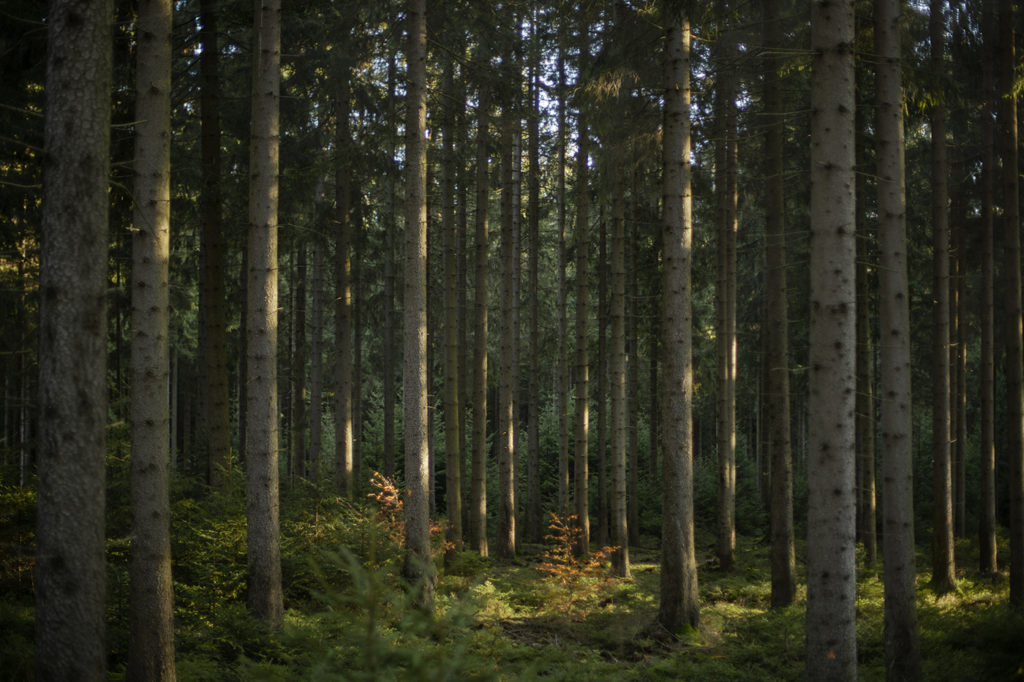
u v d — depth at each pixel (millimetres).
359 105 17625
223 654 8336
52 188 5656
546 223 33500
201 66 13477
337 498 13836
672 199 11797
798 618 11680
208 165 13367
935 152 14609
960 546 20812
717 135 15734
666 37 11984
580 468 19656
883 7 9625
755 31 13430
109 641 7844
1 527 9117
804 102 15773
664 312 11930
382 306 26453
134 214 7152
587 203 18953
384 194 23578
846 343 7465
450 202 17859
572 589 14367
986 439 16641
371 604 3840
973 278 21547
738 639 11352
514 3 15078
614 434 17531
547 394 39062
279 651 8172
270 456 9703
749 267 27984
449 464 17328
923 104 12789
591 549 22609
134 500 6945
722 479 18500
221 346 13766
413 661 3852
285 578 11734
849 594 7375
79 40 5684
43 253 5680
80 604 5633
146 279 7090
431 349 28000
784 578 13852
